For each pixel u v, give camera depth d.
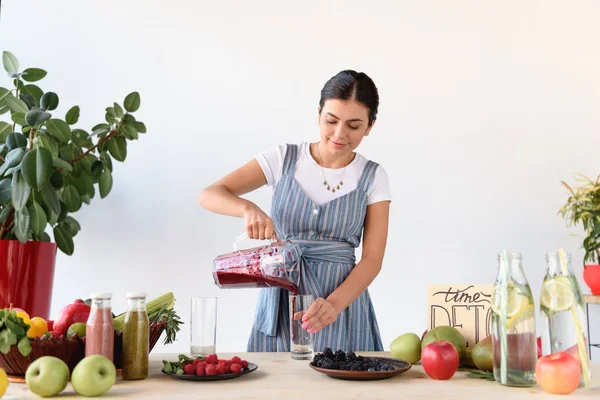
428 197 3.05
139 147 2.99
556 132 3.12
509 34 3.16
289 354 1.46
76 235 2.92
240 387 1.05
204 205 1.68
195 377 1.09
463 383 1.11
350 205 1.80
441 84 3.11
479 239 3.04
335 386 1.06
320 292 1.73
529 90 3.13
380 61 3.11
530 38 3.16
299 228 1.79
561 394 1.01
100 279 2.91
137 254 2.94
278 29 3.11
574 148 3.12
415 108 3.09
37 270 2.53
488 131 3.10
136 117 3.01
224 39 3.09
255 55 3.09
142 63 3.05
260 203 2.98
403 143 3.07
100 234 2.93
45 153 2.37
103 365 0.98
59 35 3.03
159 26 3.07
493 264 3.03
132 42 3.05
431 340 1.29
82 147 2.80
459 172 3.07
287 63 3.09
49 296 2.59
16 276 2.47
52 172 2.46
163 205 2.97
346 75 1.68
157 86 3.04
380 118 3.08
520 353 1.08
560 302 1.10
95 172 2.69
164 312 1.32
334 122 1.68
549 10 3.18
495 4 3.16
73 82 3.02
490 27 3.15
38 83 3.01
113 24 3.05
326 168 1.84
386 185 1.87
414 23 3.14
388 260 3.02
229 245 2.97
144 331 1.13
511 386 1.08
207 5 3.10
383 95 3.09
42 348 1.08
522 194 3.08
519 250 3.05
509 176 3.08
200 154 3.02
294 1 3.12
